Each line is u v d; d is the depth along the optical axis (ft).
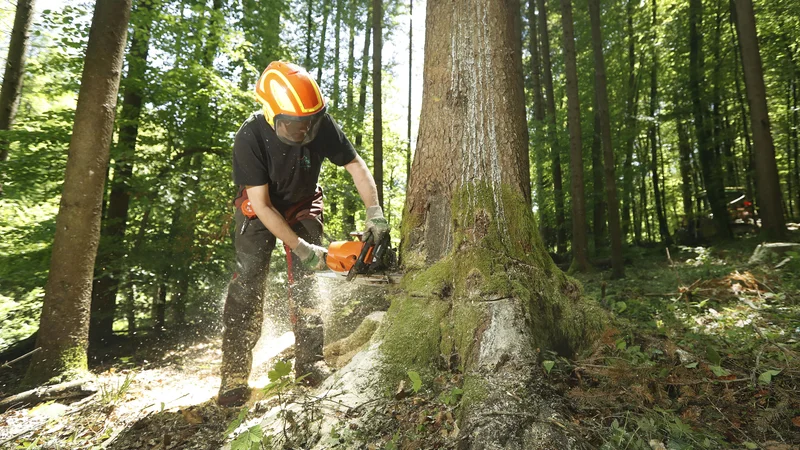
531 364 6.00
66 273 14.37
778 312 10.24
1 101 23.65
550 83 47.98
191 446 6.86
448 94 8.73
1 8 34.37
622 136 47.70
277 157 7.88
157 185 21.16
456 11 8.97
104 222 21.84
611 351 7.01
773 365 6.65
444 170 8.53
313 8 49.73
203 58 25.50
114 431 8.18
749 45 24.53
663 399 5.82
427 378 6.75
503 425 4.96
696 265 23.77
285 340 12.01
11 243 22.84
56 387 11.83
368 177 8.86
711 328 9.56
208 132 24.32
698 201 51.03
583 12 50.80
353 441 5.64
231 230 22.18
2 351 21.48
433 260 8.23
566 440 4.79
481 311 6.86
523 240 7.84
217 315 22.61
